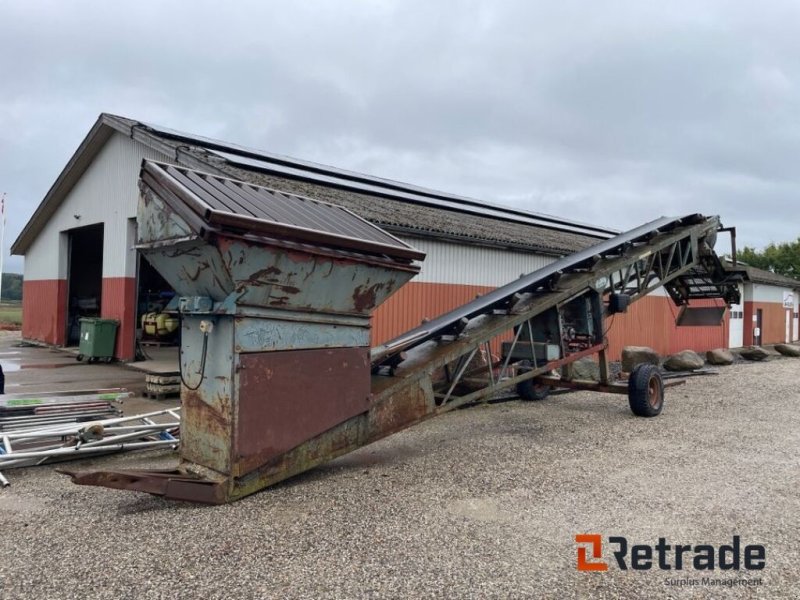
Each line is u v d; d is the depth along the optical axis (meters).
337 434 5.00
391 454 6.09
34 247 19.36
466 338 6.53
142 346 13.87
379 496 4.67
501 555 3.61
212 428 4.47
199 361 4.60
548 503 4.57
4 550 3.59
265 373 4.46
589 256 8.41
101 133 14.55
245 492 4.44
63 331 17.64
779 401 9.91
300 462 4.74
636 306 17.16
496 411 8.77
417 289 11.30
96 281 21.09
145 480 4.11
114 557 3.50
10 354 15.77
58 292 17.66
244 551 3.60
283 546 3.68
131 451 6.00
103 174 15.05
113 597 3.03
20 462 5.34
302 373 4.70
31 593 3.07
